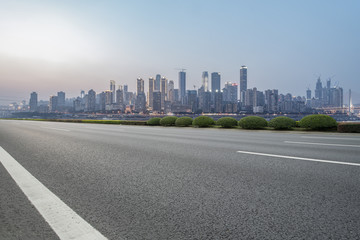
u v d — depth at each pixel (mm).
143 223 2002
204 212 2213
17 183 3189
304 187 2902
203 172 3703
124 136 10070
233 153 5434
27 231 1866
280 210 2230
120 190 2883
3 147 6738
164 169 3943
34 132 12492
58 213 2209
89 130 14242
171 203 2447
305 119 13945
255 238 1744
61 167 4160
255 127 15859
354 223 1957
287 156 4992
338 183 3051
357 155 5094
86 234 1818
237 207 2320
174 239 1734
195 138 9125
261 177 3369
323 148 6184
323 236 1761
